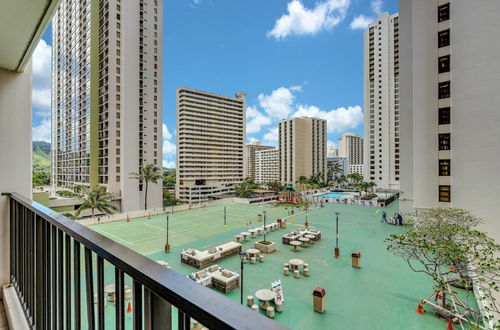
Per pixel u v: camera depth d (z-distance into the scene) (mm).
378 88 62312
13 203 3691
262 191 62688
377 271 14430
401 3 25516
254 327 637
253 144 152500
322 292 10375
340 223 27438
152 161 48562
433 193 17688
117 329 1219
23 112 4133
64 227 1719
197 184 82250
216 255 16016
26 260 2871
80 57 51656
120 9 45000
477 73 16234
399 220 25875
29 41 3178
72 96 55812
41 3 2432
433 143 17828
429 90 18141
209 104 85938
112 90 43688
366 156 64438
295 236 20297
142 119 47312
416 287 12406
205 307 753
